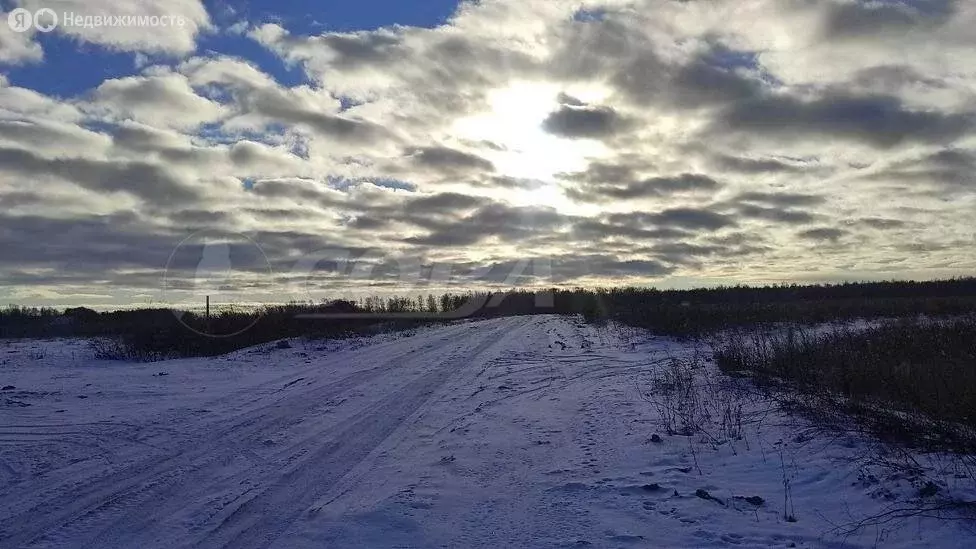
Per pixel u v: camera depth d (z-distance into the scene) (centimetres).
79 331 3091
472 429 1084
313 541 647
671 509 700
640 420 1081
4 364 1997
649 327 2539
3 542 657
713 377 1402
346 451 973
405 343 2359
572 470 850
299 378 1653
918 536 602
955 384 999
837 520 654
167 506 752
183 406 1314
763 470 807
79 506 755
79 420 1186
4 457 955
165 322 2720
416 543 639
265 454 962
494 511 721
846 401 1047
